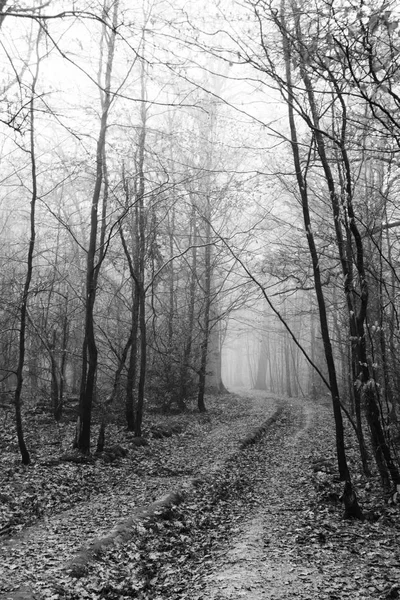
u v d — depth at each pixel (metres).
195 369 24.98
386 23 5.36
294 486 11.93
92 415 19.67
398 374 11.09
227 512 10.03
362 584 6.28
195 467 13.59
